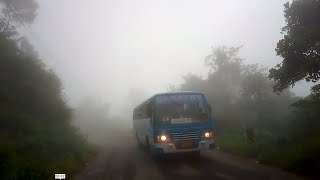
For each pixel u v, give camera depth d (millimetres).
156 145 14656
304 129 16969
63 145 16609
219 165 13617
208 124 15102
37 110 19516
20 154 12430
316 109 16734
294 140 15898
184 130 14695
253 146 16719
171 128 14672
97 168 14602
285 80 14727
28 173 10203
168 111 15078
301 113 18609
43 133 16703
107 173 13070
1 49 19062
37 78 20719
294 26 14047
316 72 13609
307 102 16875
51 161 13469
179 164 14531
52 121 20641
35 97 19641
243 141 20578
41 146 14266
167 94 15492
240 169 12352
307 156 11445
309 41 13164
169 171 12812
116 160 17359
